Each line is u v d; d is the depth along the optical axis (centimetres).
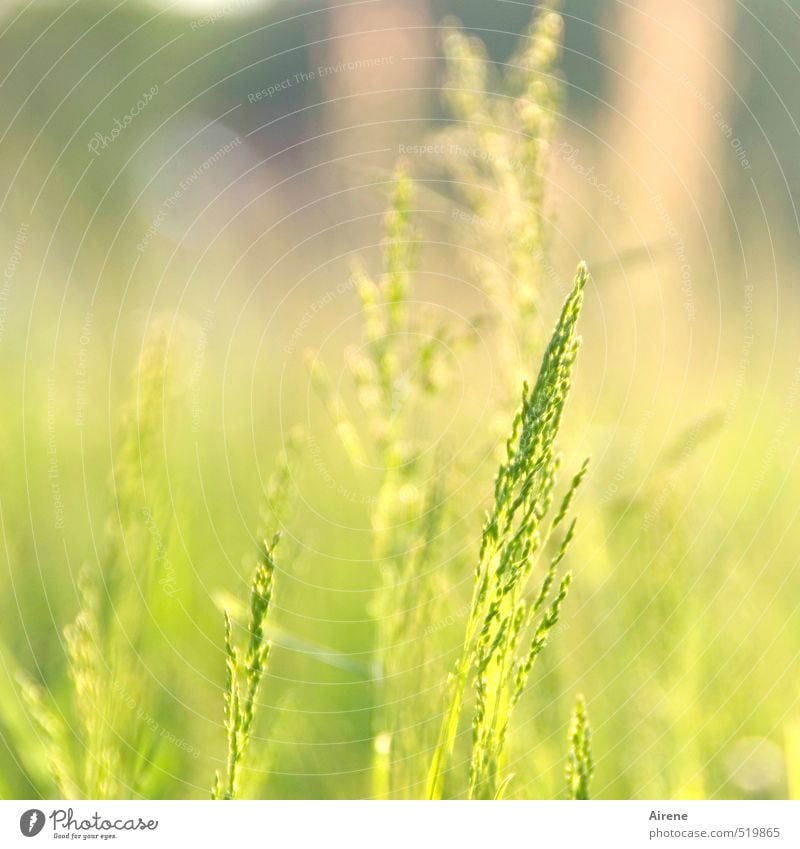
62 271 500
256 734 250
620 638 270
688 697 264
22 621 251
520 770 238
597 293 373
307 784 257
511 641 156
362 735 276
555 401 146
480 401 279
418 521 226
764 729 276
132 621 232
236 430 400
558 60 420
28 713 229
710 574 302
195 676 278
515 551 150
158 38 666
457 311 288
